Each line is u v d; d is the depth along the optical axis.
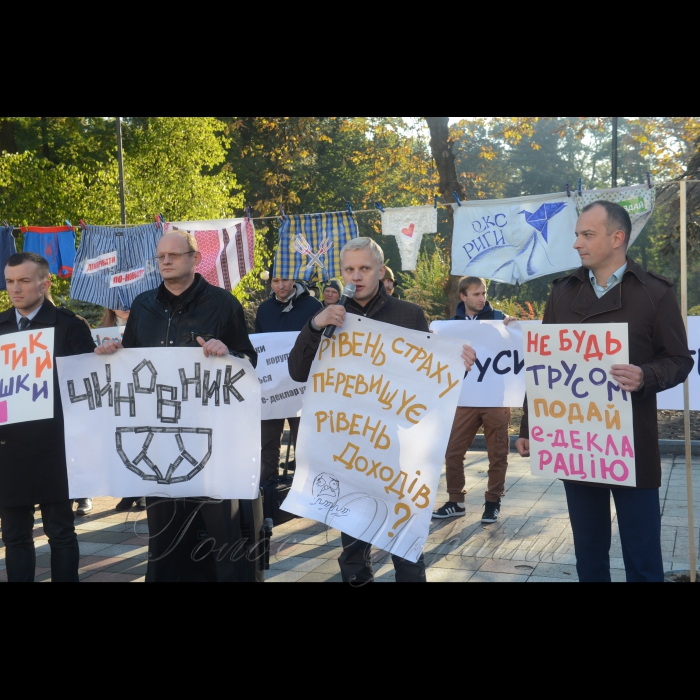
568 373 3.27
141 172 19.95
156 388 3.81
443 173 14.52
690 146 16.53
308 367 3.60
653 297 3.15
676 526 5.73
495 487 5.94
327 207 32.25
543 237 6.06
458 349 3.41
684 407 4.32
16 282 4.03
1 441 3.94
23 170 17.16
